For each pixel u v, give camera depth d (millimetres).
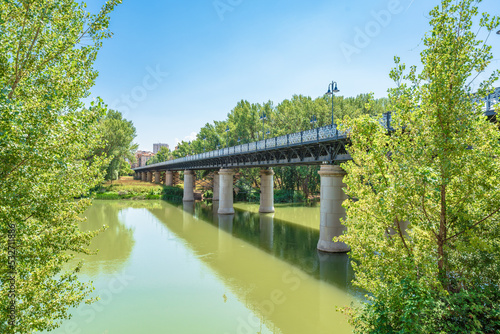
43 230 5938
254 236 25969
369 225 6715
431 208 6242
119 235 26078
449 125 5602
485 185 5473
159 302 12516
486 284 5492
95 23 6133
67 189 5969
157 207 48625
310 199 62094
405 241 6570
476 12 5520
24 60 5570
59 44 5844
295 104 69812
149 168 94875
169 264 17828
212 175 68250
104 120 62125
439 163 5527
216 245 22688
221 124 80562
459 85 5539
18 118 4496
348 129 7137
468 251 5449
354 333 6422
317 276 15727
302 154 24016
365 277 6883
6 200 4754
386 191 5770
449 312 5082
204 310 11742
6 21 5309
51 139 5062
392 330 5520
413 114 6160
